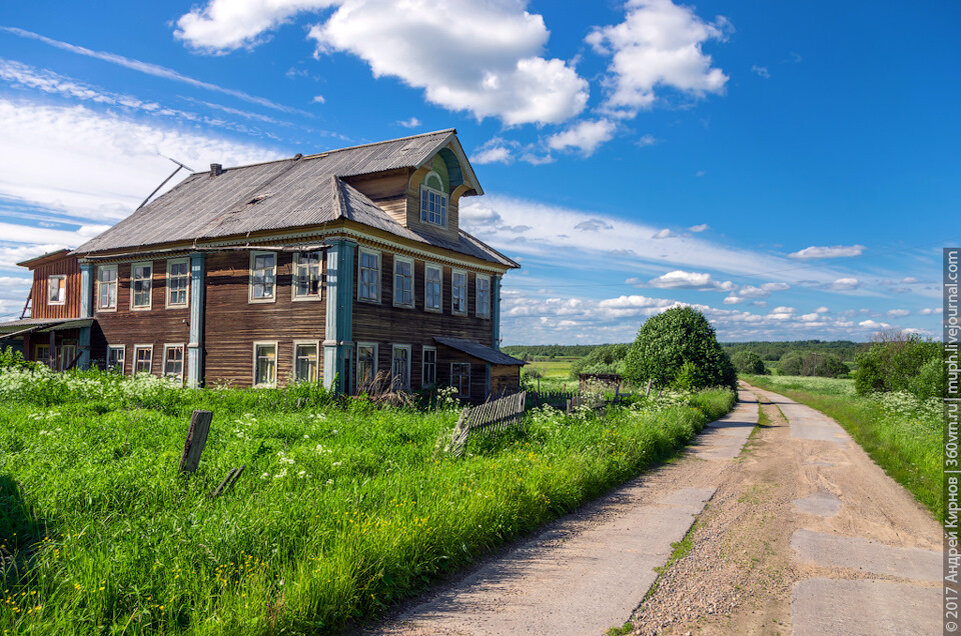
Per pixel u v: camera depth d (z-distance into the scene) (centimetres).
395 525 613
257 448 918
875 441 1716
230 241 2197
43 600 425
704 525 849
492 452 1099
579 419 1569
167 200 2955
